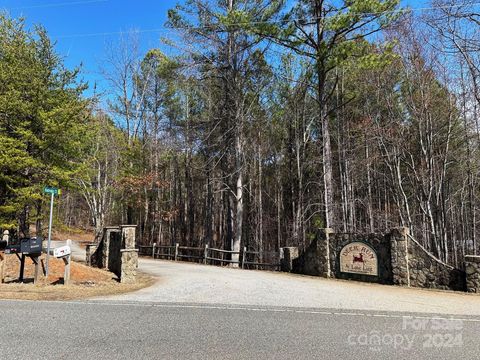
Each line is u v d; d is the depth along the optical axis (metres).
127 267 11.24
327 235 13.38
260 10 18.77
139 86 30.67
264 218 32.50
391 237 11.63
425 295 9.34
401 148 22.91
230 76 21.36
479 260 9.95
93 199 26.20
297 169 28.52
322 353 4.72
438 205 19.69
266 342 5.15
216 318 6.57
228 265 19.47
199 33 20.64
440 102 20.41
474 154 22.92
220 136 21.58
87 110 17.16
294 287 10.44
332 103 27.36
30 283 10.39
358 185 29.62
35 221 15.80
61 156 15.70
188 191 33.94
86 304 7.77
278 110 27.83
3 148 13.42
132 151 28.30
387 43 17.36
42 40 15.68
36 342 5.09
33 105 14.55
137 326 5.97
